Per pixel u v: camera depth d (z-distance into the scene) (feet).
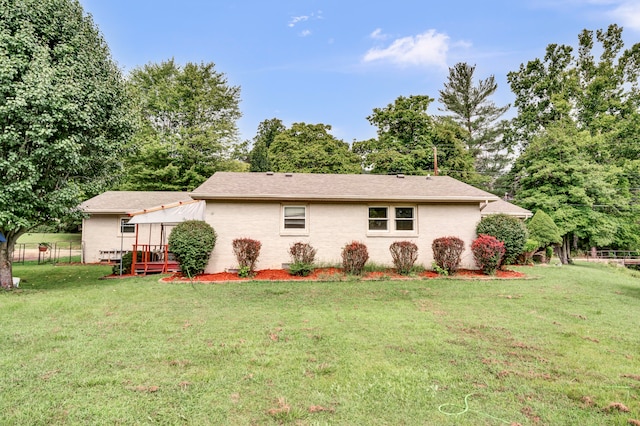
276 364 14.35
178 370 13.67
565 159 71.41
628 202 77.46
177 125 95.81
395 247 38.42
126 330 18.86
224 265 39.22
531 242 48.78
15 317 21.34
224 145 89.40
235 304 25.59
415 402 11.35
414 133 97.60
